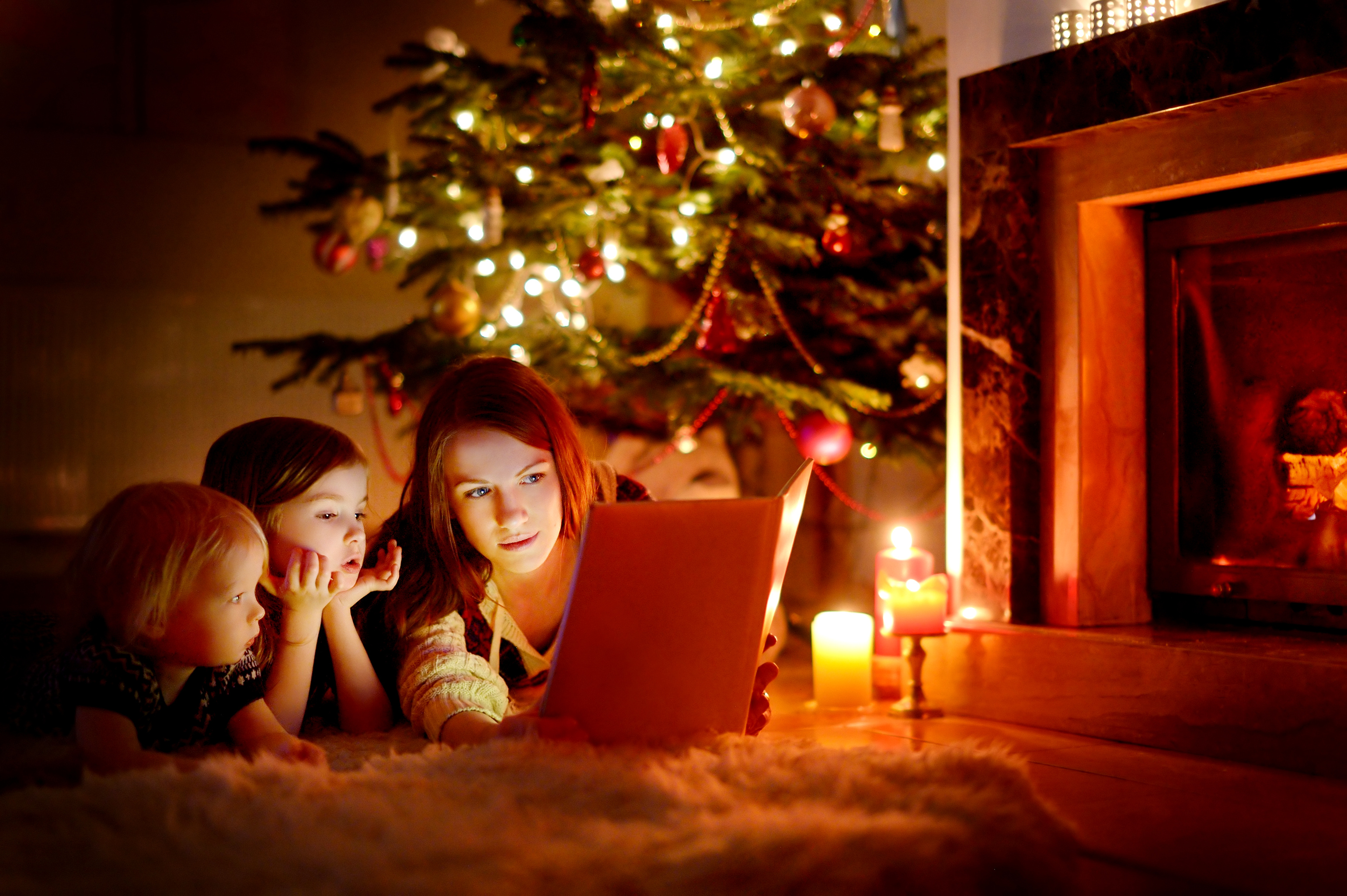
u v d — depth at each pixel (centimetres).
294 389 646
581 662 122
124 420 636
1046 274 221
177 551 121
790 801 104
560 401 154
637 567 119
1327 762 170
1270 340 204
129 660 121
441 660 147
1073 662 204
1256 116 187
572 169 298
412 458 166
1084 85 205
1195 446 216
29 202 619
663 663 124
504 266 333
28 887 82
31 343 622
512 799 101
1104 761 181
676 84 280
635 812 100
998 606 221
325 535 143
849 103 289
